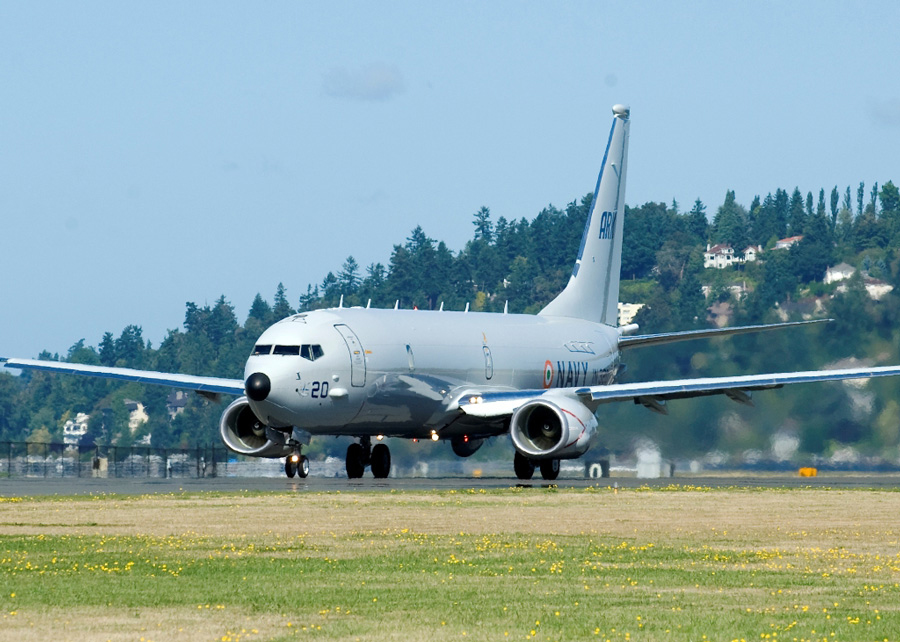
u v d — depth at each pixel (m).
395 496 114.38
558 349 190.88
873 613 52.75
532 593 57.72
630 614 52.31
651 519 93.19
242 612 52.47
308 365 143.38
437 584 60.31
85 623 49.88
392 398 153.75
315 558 69.38
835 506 105.94
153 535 80.44
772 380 154.75
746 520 92.62
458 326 170.50
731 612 52.91
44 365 165.12
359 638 47.03
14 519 90.69
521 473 167.62
